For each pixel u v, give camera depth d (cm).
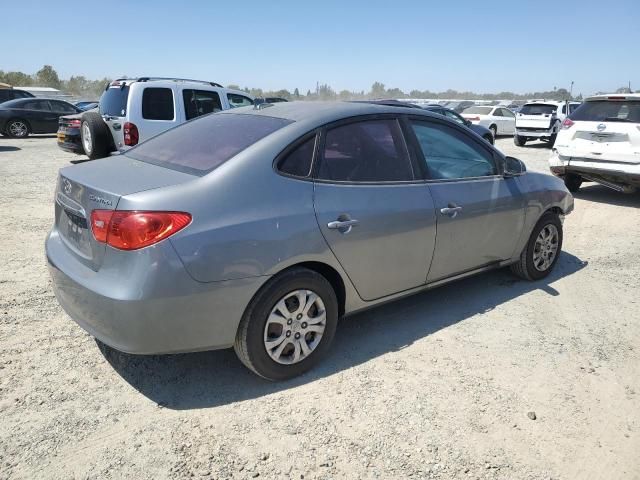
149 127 934
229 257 279
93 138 953
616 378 342
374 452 265
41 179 982
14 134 1891
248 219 288
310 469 253
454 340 384
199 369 335
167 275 265
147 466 250
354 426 284
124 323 268
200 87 986
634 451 274
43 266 501
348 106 361
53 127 1955
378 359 354
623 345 386
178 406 297
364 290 351
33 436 266
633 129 823
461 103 3634
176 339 278
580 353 372
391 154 367
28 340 359
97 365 334
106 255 275
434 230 379
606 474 258
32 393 301
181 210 272
